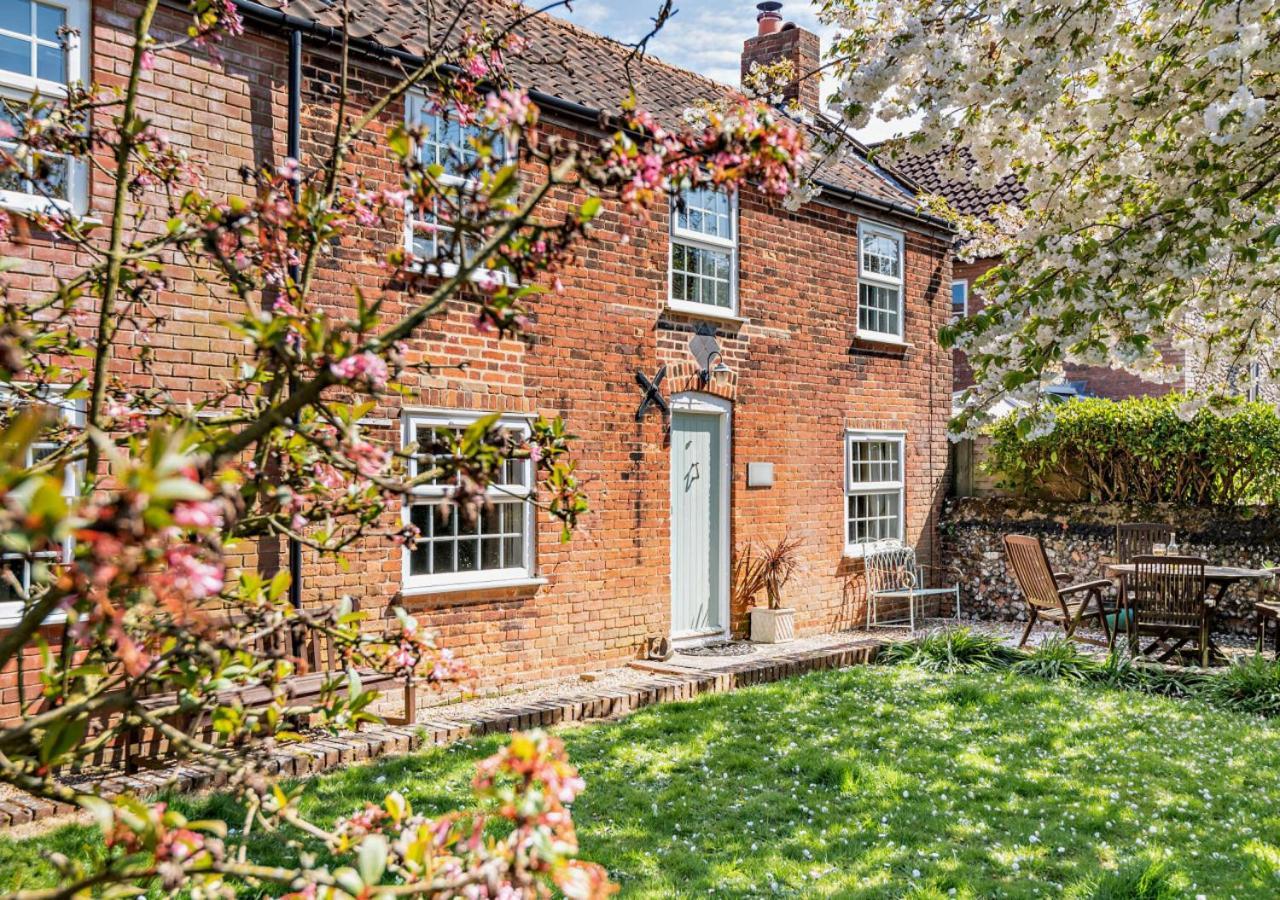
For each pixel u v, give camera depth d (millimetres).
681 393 11148
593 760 6867
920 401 14758
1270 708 8695
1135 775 6633
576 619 9930
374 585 8258
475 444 2113
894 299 14414
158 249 3012
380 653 2395
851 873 4938
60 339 2877
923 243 14820
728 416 11727
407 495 2074
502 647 9266
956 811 5898
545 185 1987
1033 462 14578
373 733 7078
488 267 2125
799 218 12648
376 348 1871
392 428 8344
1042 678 10062
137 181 3514
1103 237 7039
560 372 9742
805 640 12352
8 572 2180
